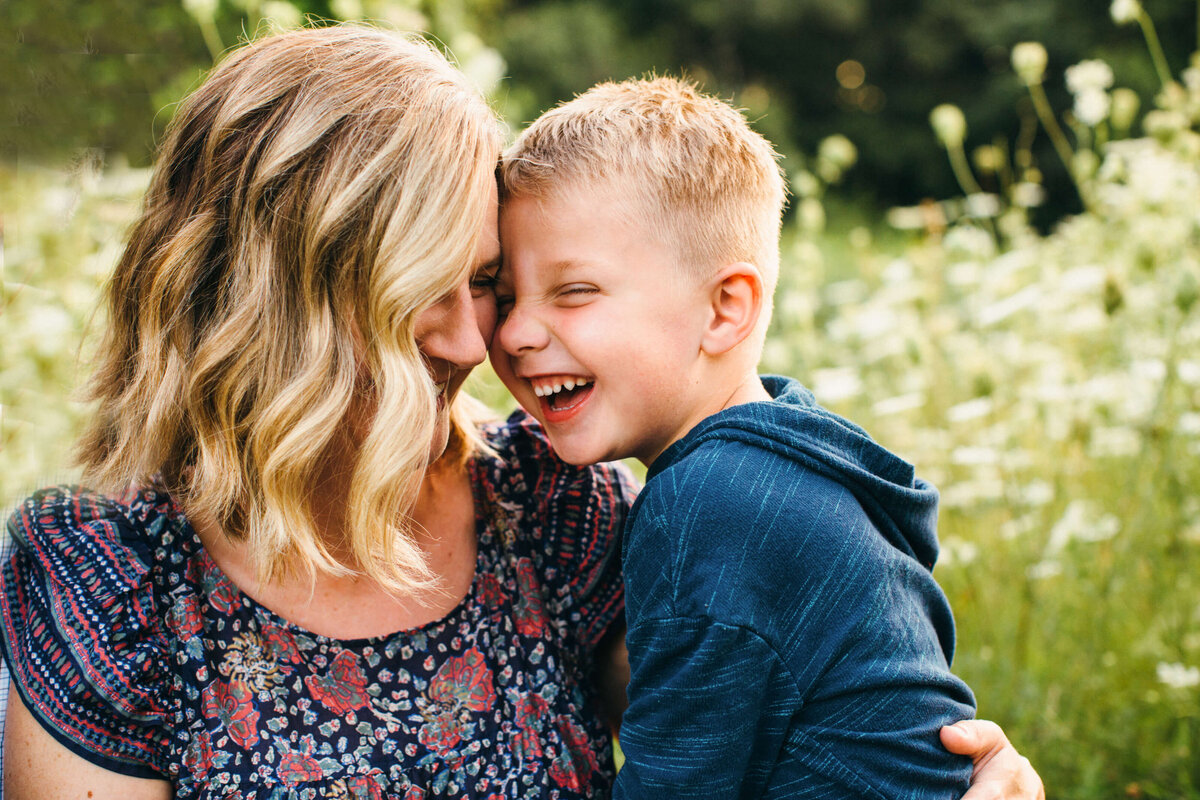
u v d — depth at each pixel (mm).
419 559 1112
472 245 1043
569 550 1264
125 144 2680
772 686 1050
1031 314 2957
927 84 13164
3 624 1052
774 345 3041
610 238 1140
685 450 1163
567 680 1216
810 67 13586
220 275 1071
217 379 1056
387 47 1091
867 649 1064
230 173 1056
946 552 2250
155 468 1108
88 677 984
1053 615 2246
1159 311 2445
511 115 4035
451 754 1095
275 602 1104
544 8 11789
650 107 1228
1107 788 1990
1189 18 10891
